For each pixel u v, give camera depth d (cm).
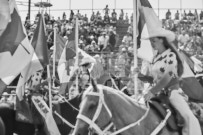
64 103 1327
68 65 1689
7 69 855
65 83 1670
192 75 873
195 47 2416
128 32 2822
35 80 1171
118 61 2092
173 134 769
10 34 867
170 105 791
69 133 1315
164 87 780
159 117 770
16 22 876
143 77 852
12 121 1124
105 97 725
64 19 3388
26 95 1184
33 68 1095
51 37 2572
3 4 855
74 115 1317
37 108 1155
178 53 792
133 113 749
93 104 702
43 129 1160
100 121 702
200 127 809
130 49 2323
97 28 3114
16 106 1098
